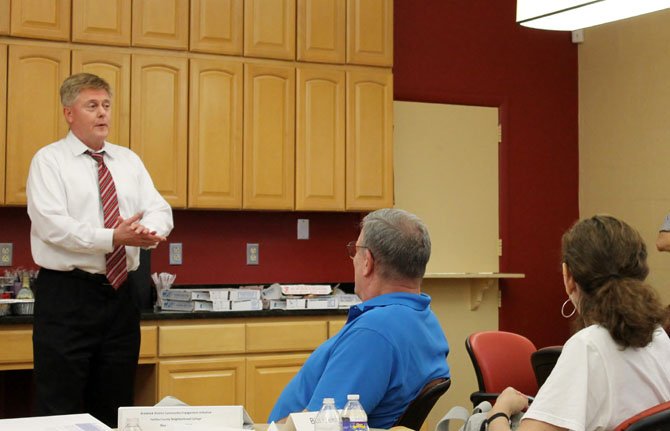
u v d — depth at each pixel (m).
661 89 5.56
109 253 3.36
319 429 1.69
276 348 4.63
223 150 4.90
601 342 1.87
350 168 5.16
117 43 4.67
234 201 4.92
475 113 5.94
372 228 2.32
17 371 4.79
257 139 4.97
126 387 3.48
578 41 6.23
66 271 3.36
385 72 5.27
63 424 1.84
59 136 4.54
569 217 6.21
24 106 4.48
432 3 5.84
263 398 4.59
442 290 5.80
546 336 6.11
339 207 5.14
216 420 1.87
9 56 4.47
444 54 5.86
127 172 3.58
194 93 4.84
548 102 6.18
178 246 5.17
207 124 4.86
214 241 5.25
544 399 1.84
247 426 1.98
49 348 3.34
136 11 4.71
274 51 5.01
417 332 2.22
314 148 5.09
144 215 3.59
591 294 1.94
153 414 1.85
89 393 3.49
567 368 1.85
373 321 2.16
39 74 4.52
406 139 5.74
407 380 2.19
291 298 4.73
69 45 4.59
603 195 6.04
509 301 6.02
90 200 3.46
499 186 6.01
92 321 3.37
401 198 5.71
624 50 5.86
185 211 5.20
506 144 6.03
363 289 2.36
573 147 6.24
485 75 5.98
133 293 3.48
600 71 6.07
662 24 5.55
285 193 5.03
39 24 4.51
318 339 4.71
